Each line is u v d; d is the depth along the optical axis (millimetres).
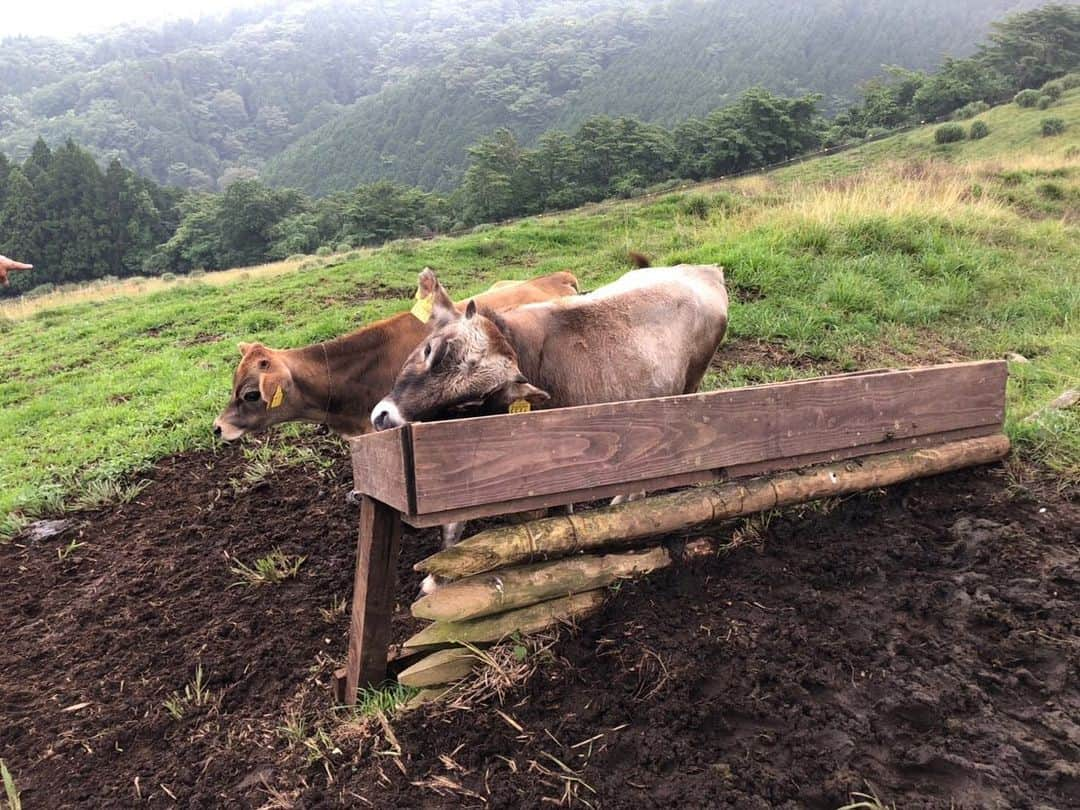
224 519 5605
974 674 2959
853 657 3088
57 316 16891
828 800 2521
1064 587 3373
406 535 5020
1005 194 14766
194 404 7879
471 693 3104
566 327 4113
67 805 3252
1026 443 4586
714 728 2885
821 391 3676
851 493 3961
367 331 5426
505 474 2906
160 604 4680
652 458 3248
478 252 15086
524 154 60750
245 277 19641
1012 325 7895
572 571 3297
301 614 4352
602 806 2607
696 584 3562
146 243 69750
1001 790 2492
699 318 4723
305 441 6742
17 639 4578
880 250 9742
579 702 3033
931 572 3617
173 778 3281
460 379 3578
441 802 2754
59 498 6305
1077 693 2844
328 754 3113
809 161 45469
